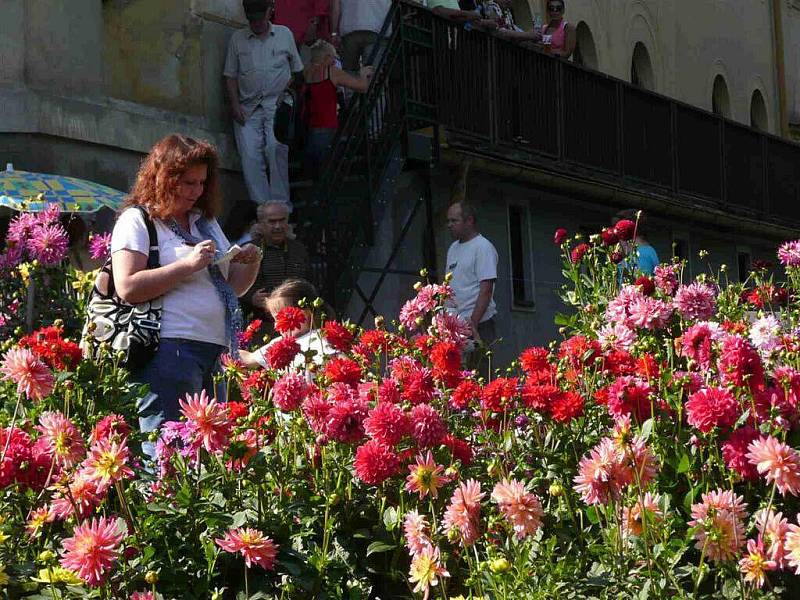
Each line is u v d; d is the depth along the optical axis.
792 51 36.16
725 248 27.81
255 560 4.44
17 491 4.79
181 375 6.41
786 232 29.27
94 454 4.48
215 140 14.64
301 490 5.03
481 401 5.61
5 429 4.87
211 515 4.62
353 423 5.12
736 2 33.12
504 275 19.11
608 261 8.68
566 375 5.93
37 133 12.57
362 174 14.30
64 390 5.31
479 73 17.34
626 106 22.20
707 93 31.30
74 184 10.76
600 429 5.66
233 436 4.79
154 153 6.48
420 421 5.08
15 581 4.34
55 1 12.88
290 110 14.49
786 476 4.56
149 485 4.97
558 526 5.02
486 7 18.73
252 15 14.33
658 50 28.89
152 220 6.46
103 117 13.31
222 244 6.68
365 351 6.13
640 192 22.27
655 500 4.82
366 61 15.07
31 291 8.02
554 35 20.66
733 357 5.36
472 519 4.51
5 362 4.75
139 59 14.14
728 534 4.61
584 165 20.42
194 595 4.56
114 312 6.40
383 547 4.87
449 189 17.11
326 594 4.76
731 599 4.71
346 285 13.73
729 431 5.19
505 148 17.98
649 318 6.41
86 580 4.14
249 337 7.10
